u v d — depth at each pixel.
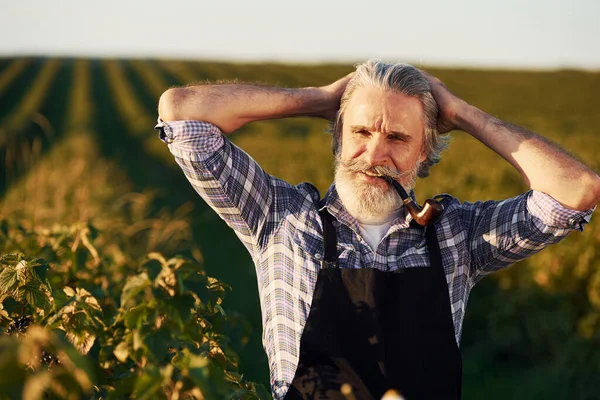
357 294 2.10
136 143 25.67
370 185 2.23
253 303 7.14
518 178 12.25
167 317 1.88
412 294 2.13
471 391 5.62
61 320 2.07
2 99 40.84
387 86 2.24
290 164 15.13
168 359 2.11
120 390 1.67
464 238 2.29
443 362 2.09
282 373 2.13
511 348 6.25
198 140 2.20
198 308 2.25
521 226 2.26
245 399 2.06
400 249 2.23
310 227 2.24
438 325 2.12
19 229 3.28
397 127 2.22
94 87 47.94
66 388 1.35
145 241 5.60
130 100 43.06
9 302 2.40
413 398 2.03
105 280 2.94
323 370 2.05
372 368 2.04
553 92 53.75
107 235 4.68
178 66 61.44
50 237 2.98
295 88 2.41
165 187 14.74
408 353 2.07
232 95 2.30
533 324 6.13
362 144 2.25
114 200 8.63
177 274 1.92
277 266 2.22
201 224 11.09
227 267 8.57
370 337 2.06
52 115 34.38
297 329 2.13
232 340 3.04
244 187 2.25
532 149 2.28
